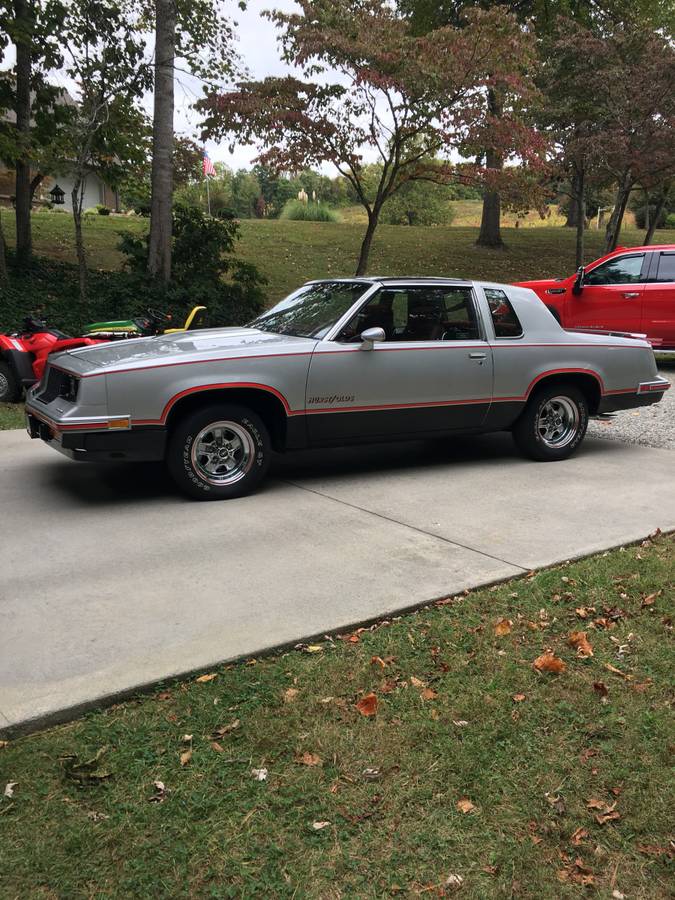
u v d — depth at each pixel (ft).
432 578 13.74
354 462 22.95
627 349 23.68
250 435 18.80
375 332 19.21
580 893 7.12
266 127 40.88
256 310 50.26
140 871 7.23
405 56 38.73
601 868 7.41
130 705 9.80
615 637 11.69
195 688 10.18
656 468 22.09
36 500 18.57
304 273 65.21
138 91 46.21
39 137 51.47
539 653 11.24
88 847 7.48
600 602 12.87
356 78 38.27
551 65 57.93
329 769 8.68
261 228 89.15
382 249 77.30
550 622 12.19
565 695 10.16
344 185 172.14
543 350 22.25
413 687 10.30
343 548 15.30
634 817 8.01
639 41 57.57
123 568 14.21
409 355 20.31
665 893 7.13
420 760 8.82
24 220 53.83
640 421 29.45
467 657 11.07
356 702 9.94
